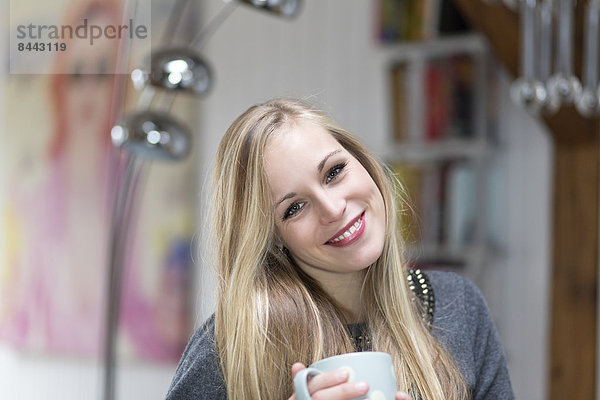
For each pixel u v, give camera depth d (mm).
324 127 1197
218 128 3555
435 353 1260
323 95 3494
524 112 3119
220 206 1206
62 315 3475
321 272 1232
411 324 1245
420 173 3070
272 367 1163
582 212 2584
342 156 1148
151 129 2234
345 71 3461
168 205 3463
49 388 3496
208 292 3318
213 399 1221
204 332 1270
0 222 3600
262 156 1149
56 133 3500
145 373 3451
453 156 3061
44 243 3514
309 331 1188
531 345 3086
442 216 3027
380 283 1247
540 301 3076
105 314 3396
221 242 1209
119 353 3469
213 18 3543
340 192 1136
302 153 1133
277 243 1208
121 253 2738
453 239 3004
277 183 1138
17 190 3568
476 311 1393
